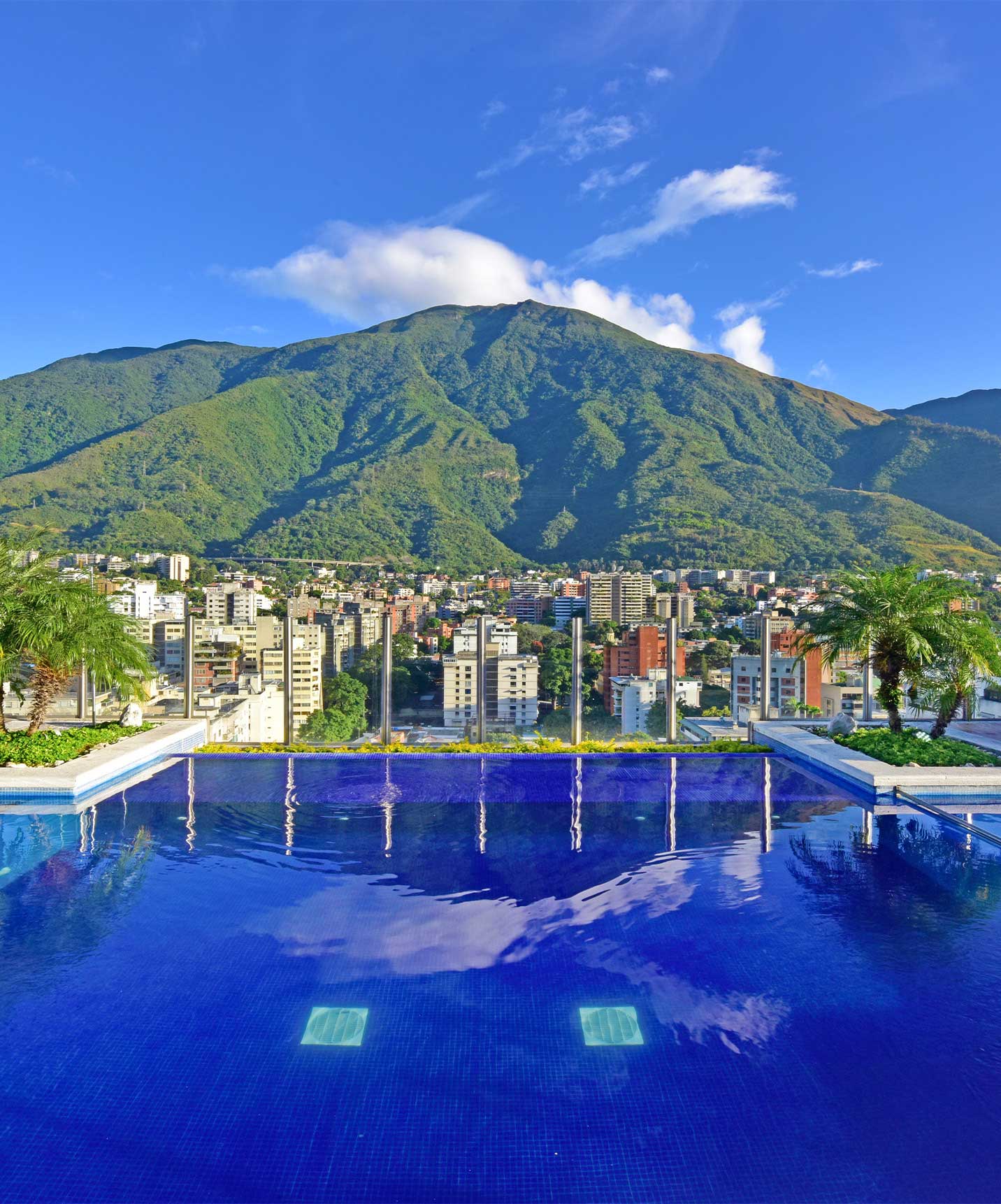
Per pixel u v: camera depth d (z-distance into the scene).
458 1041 4.13
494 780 9.59
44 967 4.94
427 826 7.80
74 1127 3.44
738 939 5.36
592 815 8.20
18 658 10.09
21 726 11.26
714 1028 4.27
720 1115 3.53
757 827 7.78
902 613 10.04
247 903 5.93
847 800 8.73
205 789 9.16
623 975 4.87
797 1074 3.86
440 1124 3.47
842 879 6.42
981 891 6.20
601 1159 3.25
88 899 6.00
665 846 7.22
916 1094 3.69
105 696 12.25
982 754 9.42
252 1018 4.36
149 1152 3.29
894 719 10.63
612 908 5.86
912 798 8.63
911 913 5.77
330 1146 3.33
